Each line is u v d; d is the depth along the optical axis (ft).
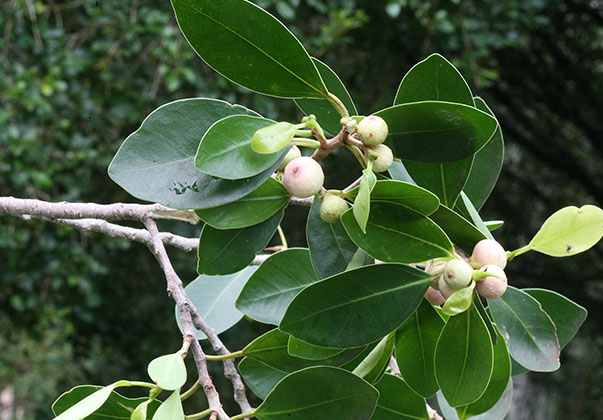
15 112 6.64
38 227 7.22
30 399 11.99
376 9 8.38
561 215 1.94
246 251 2.03
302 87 1.93
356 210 1.78
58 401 2.03
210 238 2.02
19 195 7.00
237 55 1.90
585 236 1.95
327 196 1.90
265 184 1.99
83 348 9.16
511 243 12.32
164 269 2.11
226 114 1.96
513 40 8.16
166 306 8.56
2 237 6.82
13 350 11.39
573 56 11.62
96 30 7.52
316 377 2.02
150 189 1.91
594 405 14.49
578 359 14.76
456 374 1.98
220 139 1.88
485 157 2.20
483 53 7.94
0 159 6.56
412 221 1.91
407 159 1.96
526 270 12.41
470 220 2.07
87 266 7.30
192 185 1.92
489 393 2.18
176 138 1.94
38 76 6.99
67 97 7.04
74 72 7.10
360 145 1.88
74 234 7.43
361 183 1.79
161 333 8.74
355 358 2.18
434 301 2.06
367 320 1.96
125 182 1.91
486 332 1.94
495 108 11.80
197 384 1.94
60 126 7.09
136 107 7.25
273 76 1.92
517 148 12.99
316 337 1.96
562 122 12.66
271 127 1.84
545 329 2.07
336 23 7.27
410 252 1.93
